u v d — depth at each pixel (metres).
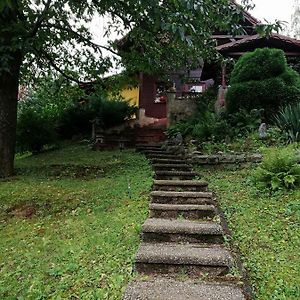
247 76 10.07
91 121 13.05
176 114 12.70
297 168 5.36
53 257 3.64
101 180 7.00
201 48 8.32
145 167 7.91
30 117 11.67
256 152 7.57
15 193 6.32
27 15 7.30
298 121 8.01
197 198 5.07
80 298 2.82
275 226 4.17
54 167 8.74
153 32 7.54
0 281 3.26
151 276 3.10
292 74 9.90
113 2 7.18
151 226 3.84
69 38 9.11
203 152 8.32
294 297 2.74
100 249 3.70
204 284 2.90
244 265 3.27
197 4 4.77
